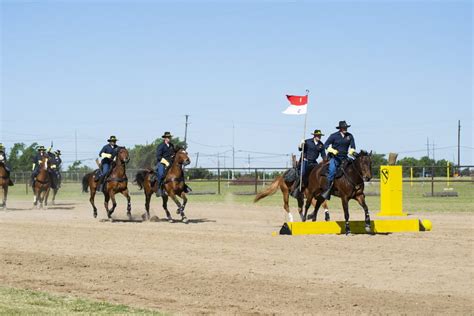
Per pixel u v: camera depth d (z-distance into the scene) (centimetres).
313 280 1428
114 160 2786
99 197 5038
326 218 2423
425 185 6116
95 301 1239
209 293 1320
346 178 2138
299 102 2327
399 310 1171
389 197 2897
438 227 2366
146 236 2186
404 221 2223
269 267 1579
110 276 1504
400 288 1344
